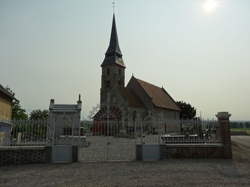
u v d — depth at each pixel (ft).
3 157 35.65
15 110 103.65
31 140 38.52
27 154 36.70
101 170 31.27
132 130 49.29
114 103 142.82
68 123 57.98
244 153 47.55
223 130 41.42
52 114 55.98
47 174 29.01
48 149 37.42
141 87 159.84
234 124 144.05
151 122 43.16
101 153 47.32
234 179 26.27
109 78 167.32
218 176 27.68
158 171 30.45
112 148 53.31
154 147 40.01
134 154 46.03
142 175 28.25
